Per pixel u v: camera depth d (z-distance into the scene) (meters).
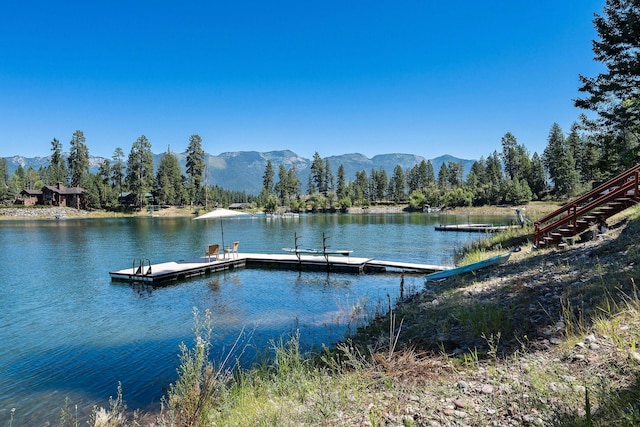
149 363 8.77
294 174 155.12
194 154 114.81
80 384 7.79
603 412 3.21
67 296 15.51
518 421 3.51
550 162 103.81
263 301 14.24
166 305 13.95
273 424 4.31
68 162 115.69
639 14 15.95
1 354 9.39
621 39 16.38
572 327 5.31
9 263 24.58
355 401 4.63
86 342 10.18
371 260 21.47
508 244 17.92
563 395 3.73
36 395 7.37
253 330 10.59
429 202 120.62
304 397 5.26
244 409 5.13
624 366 4.01
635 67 16.38
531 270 10.63
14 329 11.30
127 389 7.56
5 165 140.75
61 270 21.86
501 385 4.34
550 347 5.14
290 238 42.56
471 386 4.51
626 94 18.22
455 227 46.69
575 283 7.78
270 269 21.59
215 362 8.39
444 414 3.93
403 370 5.37
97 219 88.75
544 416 3.41
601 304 5.82
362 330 9.24
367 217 95.62
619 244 9.88
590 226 13.61
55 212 96.38
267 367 7.41
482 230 43.88
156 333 10.80
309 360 7.20
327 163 169.12
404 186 141.75
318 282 17.80
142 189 110.06
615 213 13.66
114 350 9.59
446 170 148.50
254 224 71.25
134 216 102.44
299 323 11.21
